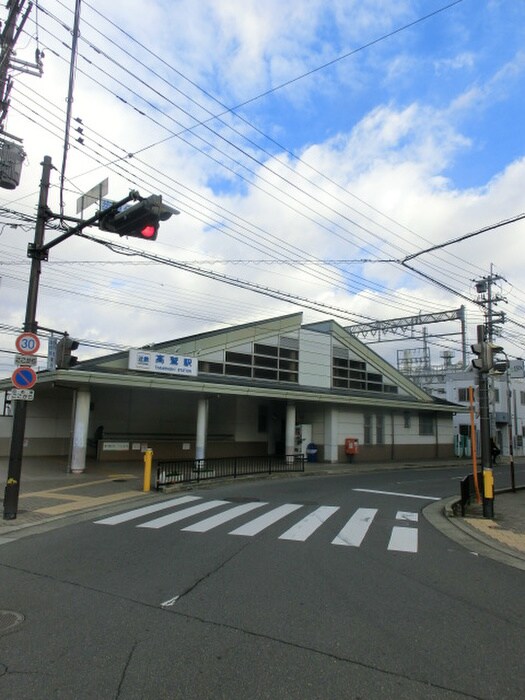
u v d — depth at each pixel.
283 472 21.44
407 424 34.19
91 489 15.05
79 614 5.08
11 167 10.59
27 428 24.95
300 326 28.98
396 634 4.70
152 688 3.65
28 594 5.71
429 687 3.74
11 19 9.71
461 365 53.97
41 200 11.27
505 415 44.00
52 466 20.75
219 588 5.97
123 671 3.89
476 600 5.77
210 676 3.84
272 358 27.38
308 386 28.78
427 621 5.05
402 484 18.83
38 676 3.80
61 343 11.88
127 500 13.41
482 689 3.73
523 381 49.38
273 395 24.17
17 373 10.69
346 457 29.31
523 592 6.12
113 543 8.39
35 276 11.21
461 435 41.75
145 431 26.83
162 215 9.15
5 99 10.37
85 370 18.89
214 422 28.86
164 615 5.07
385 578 6.57
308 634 4.66
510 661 4.19
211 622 4.91
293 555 7.67
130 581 6.23
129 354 20.38
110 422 26.03
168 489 15.05
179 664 4.02
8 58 9.85
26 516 10.73
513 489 18.45
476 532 9.99
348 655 4.24
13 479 10.46
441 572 6.97
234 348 25.78
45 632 4.62
